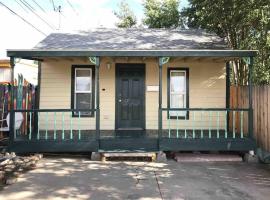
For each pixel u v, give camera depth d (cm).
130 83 1245
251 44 1399
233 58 1134
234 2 1212
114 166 922
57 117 1239
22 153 1047
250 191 688
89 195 661
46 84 1240
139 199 637
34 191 686
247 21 1281
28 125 1282
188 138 1030
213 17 1311
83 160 1002
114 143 1029
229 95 1252
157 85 1238
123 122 1240
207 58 1137
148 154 993
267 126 987
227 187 718
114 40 1244
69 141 1023
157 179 783
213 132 1188
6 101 1198
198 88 1252
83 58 1155
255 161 980
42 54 1020
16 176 788
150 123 1240
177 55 1023
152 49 1097
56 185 730
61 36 1309
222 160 999
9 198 641
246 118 1135
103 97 1238
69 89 1238
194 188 710
